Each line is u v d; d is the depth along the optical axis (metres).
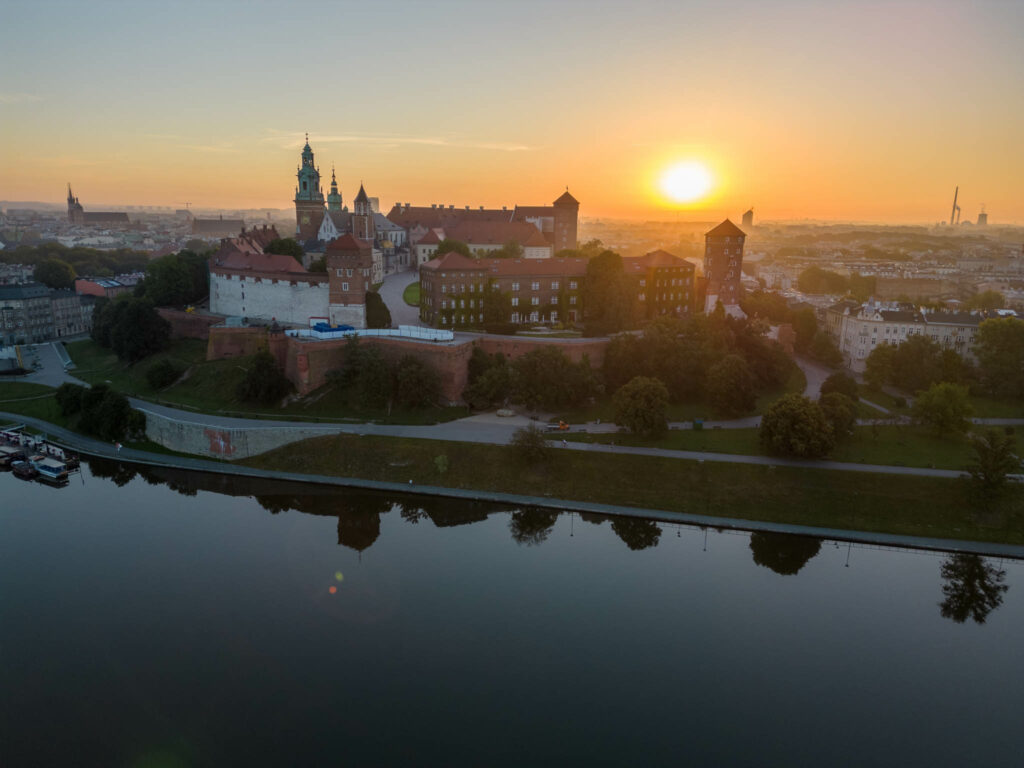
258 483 119.12
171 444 132.12
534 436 115.25
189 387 148.38
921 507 103.88
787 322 192.00
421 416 133.50
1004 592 88.94
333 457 121.50
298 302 160.88
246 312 173.25
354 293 153.25
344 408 135.50
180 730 64.00
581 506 107.75
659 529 102.88
